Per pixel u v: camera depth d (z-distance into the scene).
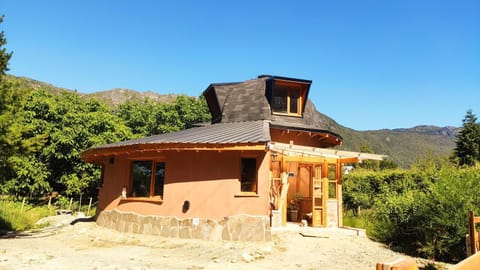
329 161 13.72
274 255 9.34
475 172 11.70
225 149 10.97
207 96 19.55
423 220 10.39
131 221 12.80
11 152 13.15
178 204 11.82
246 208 10.99
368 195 18.89
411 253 10.38
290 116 16.72
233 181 11.29
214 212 11.27
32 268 7.38
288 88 17.02
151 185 12.89
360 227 14.08
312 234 11.67
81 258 8.65
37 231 14.79
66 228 14.80
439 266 9.00
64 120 24.23
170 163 12.32
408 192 12.88
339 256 9.46
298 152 11.95
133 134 31.33
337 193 13.85
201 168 11.77
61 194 25.06
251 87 17.55
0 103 13.10
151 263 8.20
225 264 8.22
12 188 22.64
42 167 23.72
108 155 14.78
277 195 13.11
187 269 7.65
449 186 10.23
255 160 11.52
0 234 13.80
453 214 9.72
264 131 12.38
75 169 24.44
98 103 28.64
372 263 8.81
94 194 26.36
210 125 17.61
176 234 11.55
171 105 34.84
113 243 11.10
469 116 32.31
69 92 28.02
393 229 11.30
